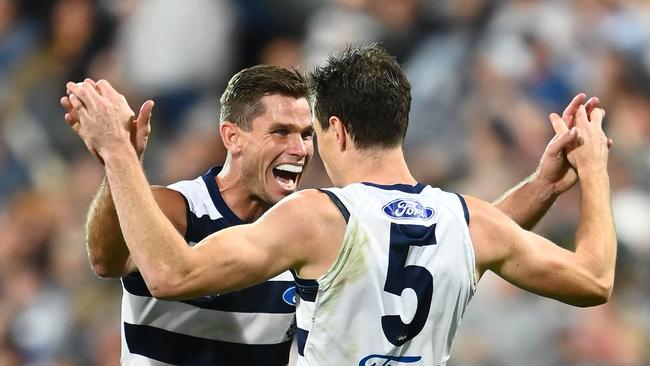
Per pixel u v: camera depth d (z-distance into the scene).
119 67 31.83
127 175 9.55
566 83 28.64
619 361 22.20
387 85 10.18
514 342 22.09
